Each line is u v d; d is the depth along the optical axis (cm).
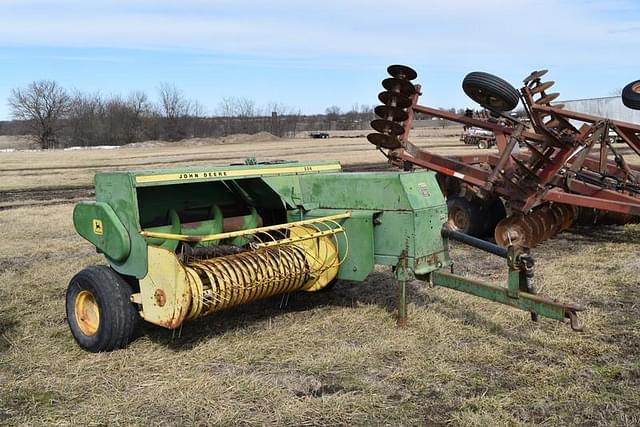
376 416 404
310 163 663
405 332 553
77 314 546
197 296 485
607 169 1069
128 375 476
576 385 441
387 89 752
